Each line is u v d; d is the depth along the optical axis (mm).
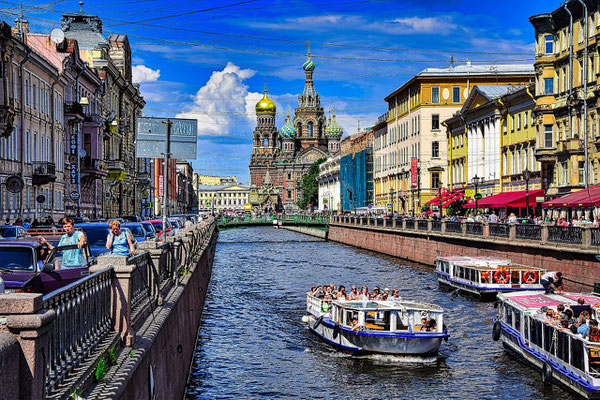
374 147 122062
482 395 20266
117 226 14695
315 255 71750
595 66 45812
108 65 67438
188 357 21484
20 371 6215
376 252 75312
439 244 54688
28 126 42906
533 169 58000
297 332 29469
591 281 31047
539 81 52656
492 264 38812
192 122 18562
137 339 11344
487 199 61094
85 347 8742
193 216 67562
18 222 31234
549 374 20953
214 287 44406
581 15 47844
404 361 24156
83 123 59031
